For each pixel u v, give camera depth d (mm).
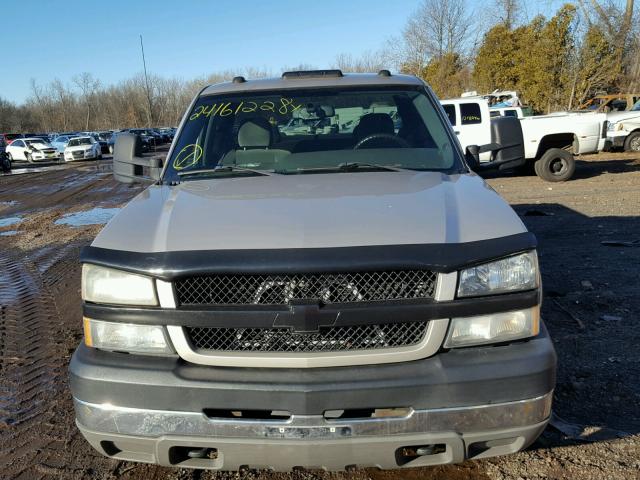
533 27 28656
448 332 2180
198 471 2873
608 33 26328
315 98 3670
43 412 3545
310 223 2324
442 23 42344
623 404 3270
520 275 2229
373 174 3137
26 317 5367
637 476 2639
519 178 14305
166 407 2164
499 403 2146
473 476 2719
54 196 15984
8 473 2916
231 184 3018
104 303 2277
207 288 2188
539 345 2236
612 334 4230
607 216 8758
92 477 2865
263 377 2145
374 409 2150
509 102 26062
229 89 3834
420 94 3744
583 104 26859
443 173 3193
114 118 82125
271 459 2168
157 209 2656
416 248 2166
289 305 2131
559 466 2744
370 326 2174
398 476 2748
